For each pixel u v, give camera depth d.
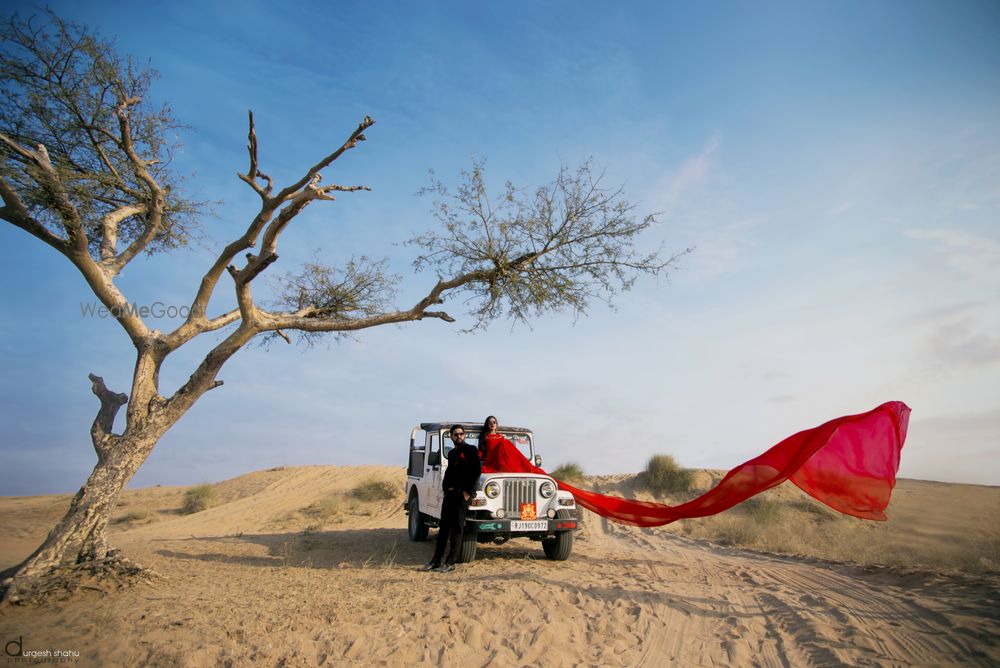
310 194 8.12
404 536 13.73
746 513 16.84
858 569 8.50
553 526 9.58
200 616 6.05
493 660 5.19
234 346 8.71
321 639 5.50
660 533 15.28
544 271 9.82
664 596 7.09
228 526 18.69
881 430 7.92
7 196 7.64
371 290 11.45
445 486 9.24
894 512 14.84
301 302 11.20
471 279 9.71
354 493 23.53
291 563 9.95
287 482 26.81
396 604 6.62
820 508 16.25
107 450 8.09
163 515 22.78
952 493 17.06
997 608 5.64
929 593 6.65
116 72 8.82
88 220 9.99
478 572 8.62
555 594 7.07
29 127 8.96
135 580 7.50
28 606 6.70
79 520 7.60
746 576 8.47
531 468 10.59
